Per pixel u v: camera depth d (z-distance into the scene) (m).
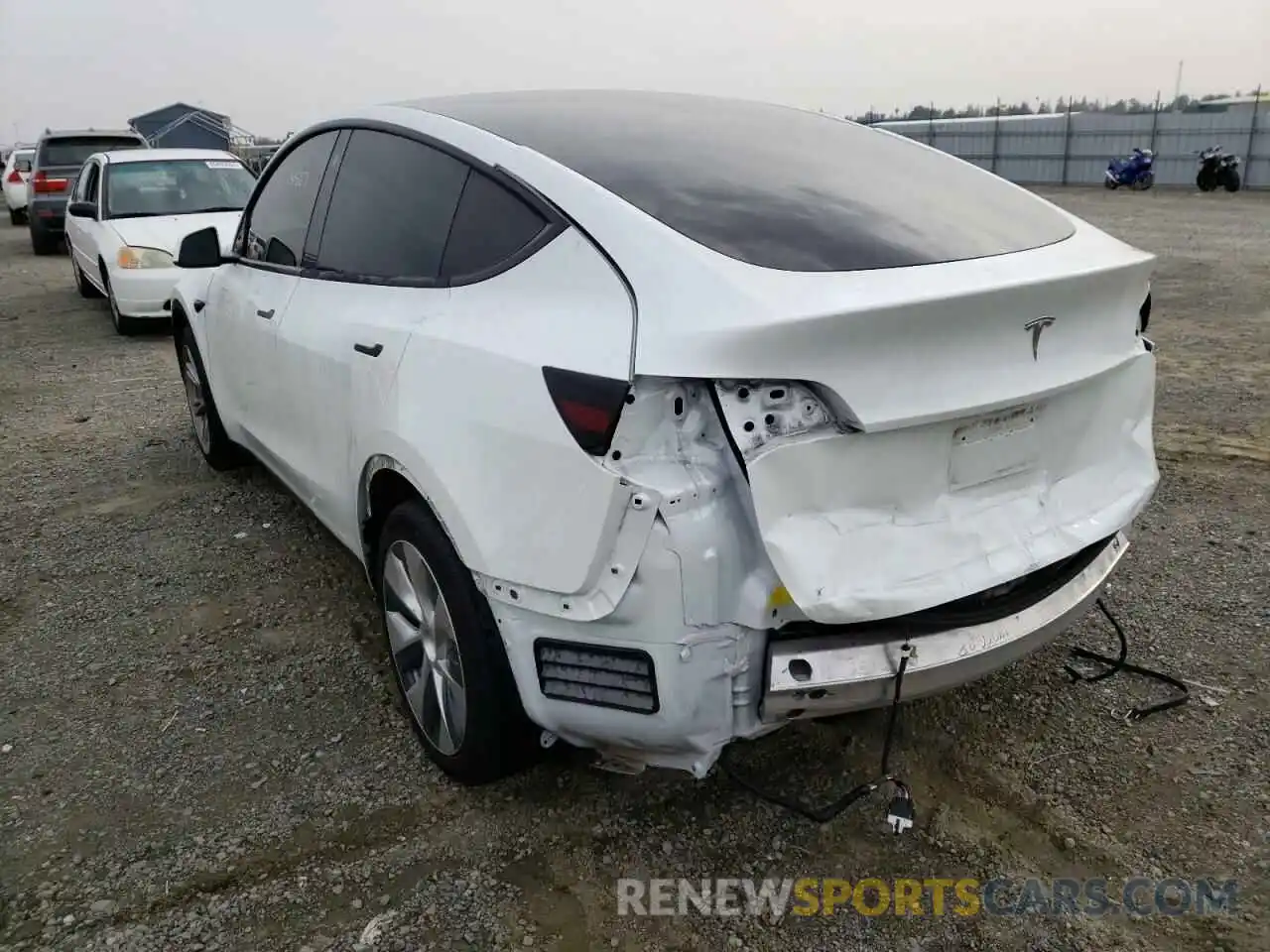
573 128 2.79
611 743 2.26
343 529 3.28
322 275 3.34
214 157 10.68
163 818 2.64
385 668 3.37
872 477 2.08
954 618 2.18
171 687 3.29
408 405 2.55
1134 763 2.77
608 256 2.20
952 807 2.61
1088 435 2.54
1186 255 12.84
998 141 34.19
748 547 2.02
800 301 2.00
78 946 2.23
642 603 2.03
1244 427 5.59
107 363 8.33
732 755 2.82
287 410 3.60
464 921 2.28
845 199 2.54
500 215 2.53
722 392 1.97
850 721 2.96
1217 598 3.65
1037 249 2.55
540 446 2.14
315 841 2.54
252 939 2.25
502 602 2.28
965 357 2.11
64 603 3.90
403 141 3.04
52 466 5.59
